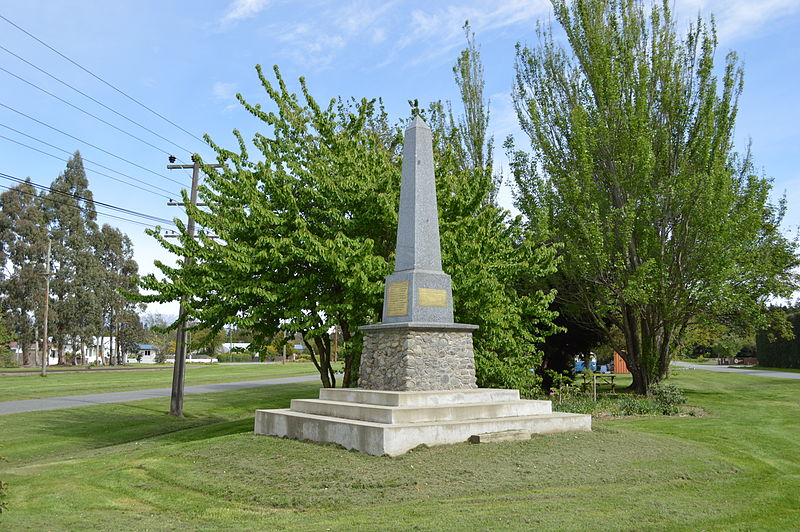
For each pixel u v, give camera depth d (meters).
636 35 26.89
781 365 56.47
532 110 26.86
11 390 35.31
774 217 27.95
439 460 10.55
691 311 25.45
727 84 25.19
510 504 8.52
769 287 26.00
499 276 18.50
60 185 80.94
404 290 14.03
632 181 24.31
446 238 16.42
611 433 13.72
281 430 13.50
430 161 14.88
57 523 8.38
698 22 26.42
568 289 27.78
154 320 160.12
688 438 14.73
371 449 11.10
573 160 26.17
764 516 8.20
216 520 8.36
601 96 25.97
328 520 8.03
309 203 18.27
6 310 74.19
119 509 9.20
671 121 26.22
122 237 90.50
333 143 19.25
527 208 27.02
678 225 24.44
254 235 17.84
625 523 7.63
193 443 13.80
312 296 17.27
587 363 32.59
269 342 19.30
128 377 49.84
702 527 7.60
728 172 23.94
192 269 18.17
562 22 27.92
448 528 7.41
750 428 16.58
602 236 23.84
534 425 13.12
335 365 78.00
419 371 13.36
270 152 18.92
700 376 42.69
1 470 12.85
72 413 25.06
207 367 73.31
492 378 19.09
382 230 18.17
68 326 75.69
